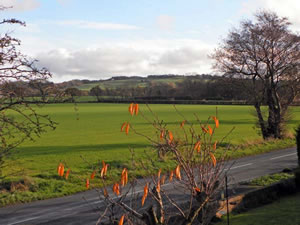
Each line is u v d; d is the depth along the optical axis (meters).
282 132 39.06
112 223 5.98
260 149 32.50
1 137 12.91
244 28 38.00
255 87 38.78
